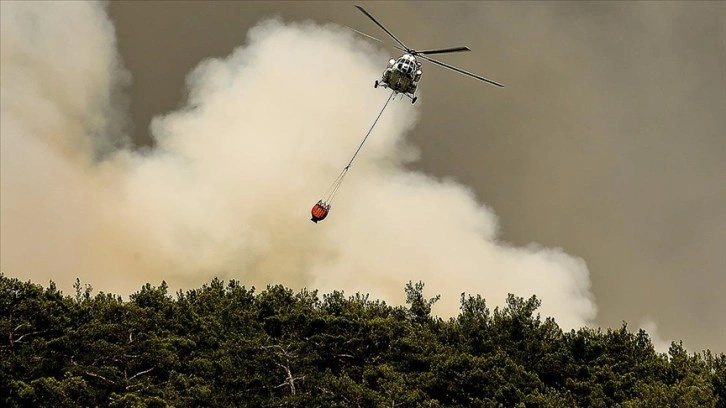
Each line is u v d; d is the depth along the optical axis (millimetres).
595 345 75500
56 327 68125
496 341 75000
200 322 74375
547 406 62094
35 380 59562
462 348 73562
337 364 72562
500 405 62156
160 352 66375
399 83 68875
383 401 62781
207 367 66688
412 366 71438
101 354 65438
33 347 64188
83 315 72625
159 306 77250
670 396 62750
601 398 66500
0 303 68188
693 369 72750
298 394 64812
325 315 76250
